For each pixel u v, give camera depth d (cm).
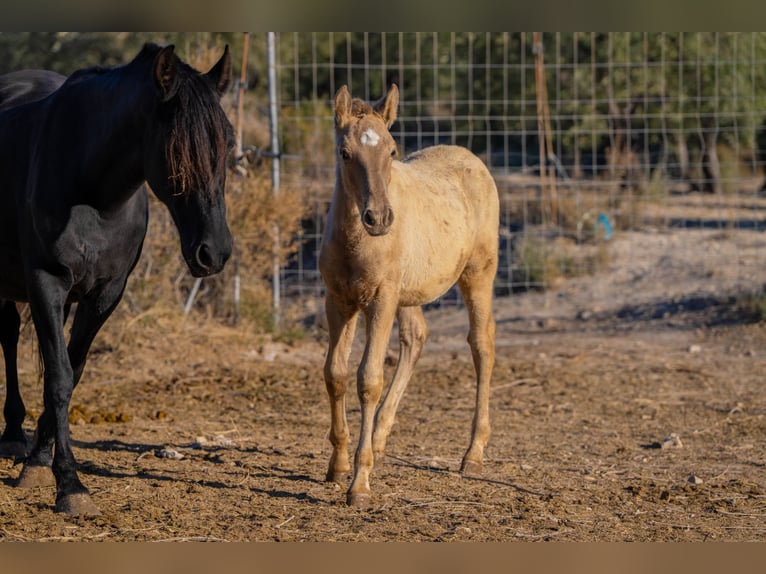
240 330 1625
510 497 848
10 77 959
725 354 1547
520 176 2869
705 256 2136
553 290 1989
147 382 1370
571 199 2448
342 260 797
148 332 1542
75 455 957
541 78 2405
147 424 1136
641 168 2805
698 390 1344
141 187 844
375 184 733
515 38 3039
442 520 775
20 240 807
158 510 774
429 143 3162
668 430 1141
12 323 952
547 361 1520
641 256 2161
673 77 2916
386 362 1500
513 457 1003
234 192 1630
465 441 1074
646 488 888
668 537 747
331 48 1811
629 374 1434
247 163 1677
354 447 1027
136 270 1575
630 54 2898
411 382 1397
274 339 1638
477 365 957
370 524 755
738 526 781
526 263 2009
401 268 823
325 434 1105
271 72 1680
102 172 777
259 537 716
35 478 842
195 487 844
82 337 848
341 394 853
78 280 795
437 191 910
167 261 1608
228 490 845
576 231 2270
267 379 1405
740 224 2467
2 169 841
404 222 829
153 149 743
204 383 1372
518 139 3181
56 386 772
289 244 1820
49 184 781
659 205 2623
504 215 2405
